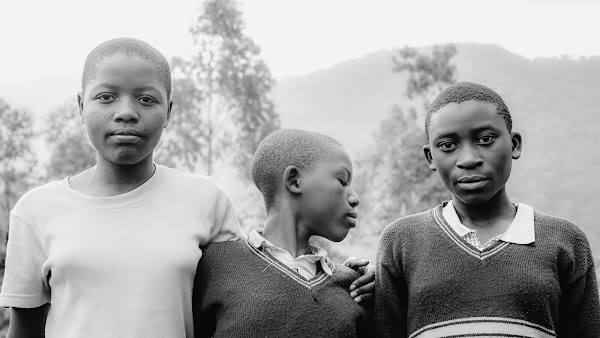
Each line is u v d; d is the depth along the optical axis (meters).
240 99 14.09
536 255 2.51
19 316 2.61
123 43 2.58
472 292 2.49
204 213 2.69
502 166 2.51
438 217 2.67
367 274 2.74
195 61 14.26
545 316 2.46
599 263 6.49
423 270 2.59
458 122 2.51
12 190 12.53
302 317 2.48
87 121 2.52
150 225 2.58
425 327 2.54
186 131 13.64
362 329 2.66
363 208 13.44
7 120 12.72
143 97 2.52
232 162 13.98
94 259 2.48
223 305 2.54
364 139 20.88
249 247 2.63
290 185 2.63
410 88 14.02
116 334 2.44
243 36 14.35
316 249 2.70
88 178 2.68
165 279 2.51
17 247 2.57
